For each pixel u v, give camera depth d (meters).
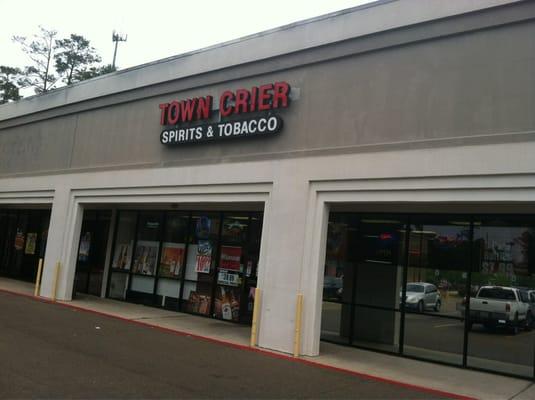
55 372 8.05
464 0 9.79
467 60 9.73
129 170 15.92
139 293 17.59
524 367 9.84
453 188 9.52
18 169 20.97
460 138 9.51
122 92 16.73
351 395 8.03
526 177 8.78
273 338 11.23
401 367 10.31
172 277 16.69
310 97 11.84
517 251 10.27
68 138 18.72
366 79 10.98
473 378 9.70
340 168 10.93
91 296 18.70
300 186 11.48
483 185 9.20
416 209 11.57
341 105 11.27
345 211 12.89
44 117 19.95
